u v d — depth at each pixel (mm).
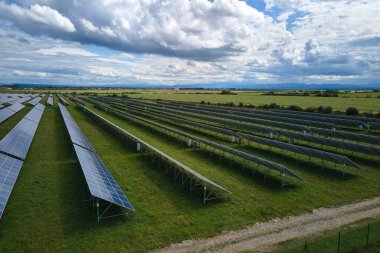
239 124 48312
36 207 19469
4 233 16281
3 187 18125
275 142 32219
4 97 100188
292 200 21125
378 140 33438
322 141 33875
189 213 19078
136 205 20141
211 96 169875
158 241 15805
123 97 159375
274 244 15398
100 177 20531
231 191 22828
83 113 75562
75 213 18750
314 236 16156
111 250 14930
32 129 41500
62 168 27625
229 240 15930
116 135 45031
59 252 14672
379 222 17406
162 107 90562
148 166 29125
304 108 83125
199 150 36500
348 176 26047
